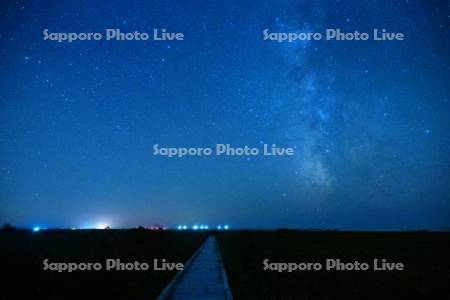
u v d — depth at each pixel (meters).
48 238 44.84
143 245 35.94
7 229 71.25
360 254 31.22
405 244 42.97
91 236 51.03
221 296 13.27
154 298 13.49
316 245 40.66
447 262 26.59
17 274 18.09
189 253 30.31
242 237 60.19
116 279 17.22
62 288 15.07
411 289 16.89
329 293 15.88
